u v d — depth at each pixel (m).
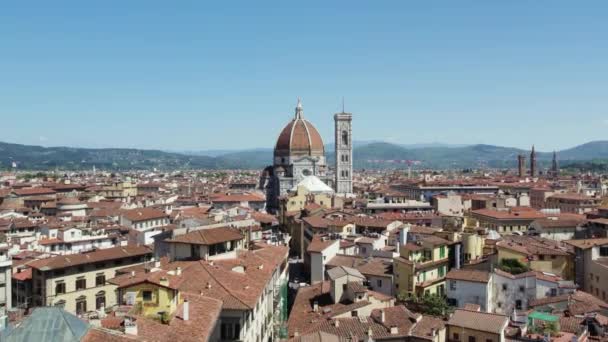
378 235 180.75
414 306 123.31
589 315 107.31
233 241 118.25
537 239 165.88
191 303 76.06
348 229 196.75
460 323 101.88
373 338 99.56
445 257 148.38
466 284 127.12
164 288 72.00
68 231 189.25
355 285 122.94
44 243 180.50
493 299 128.75
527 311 113.56
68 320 53.91
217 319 75.19
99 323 62.50
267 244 151.12
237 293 85.00
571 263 143.25
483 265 142.75
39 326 52.56
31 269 143.12
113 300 149.50
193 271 93.31
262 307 96.06
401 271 136.12
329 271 136.25
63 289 141.00
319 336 96.94
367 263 148.62
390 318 106.56
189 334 65.25
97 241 192.25
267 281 99.88
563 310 114.00
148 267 101.75
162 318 67.38
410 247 143.25
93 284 146.88
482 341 98.38
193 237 111.62
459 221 191.50
